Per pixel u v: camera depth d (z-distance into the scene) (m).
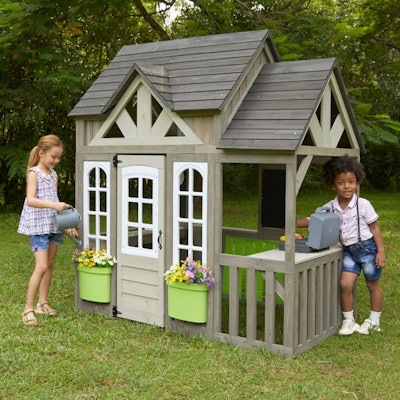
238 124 4.37
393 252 8.36
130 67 5.18
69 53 11.97
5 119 11.83
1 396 3.33
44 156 4.92
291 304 4.11
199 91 4.50
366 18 9.77
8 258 7.44
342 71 10.36
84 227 5.24
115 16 11.79
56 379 3.57
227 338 4.40
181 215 5.63
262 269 4.22
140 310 4.90
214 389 3.49
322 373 3.84
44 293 5.12
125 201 4.95
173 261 4.66
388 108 12.91
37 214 4.81
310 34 8.82
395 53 12.45
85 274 5.10
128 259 4.95
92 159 5.14
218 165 4.37
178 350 4.20
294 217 4.08
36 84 11.45
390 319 5.16
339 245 4.90
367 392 3.51
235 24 9.96
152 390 3.47
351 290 4.75
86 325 4.80
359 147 5.27
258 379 3.66
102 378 3.61
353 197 4.74
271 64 4.76
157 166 4.70
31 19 8.88
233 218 11.99
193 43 5.07
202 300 4.45
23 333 4.49
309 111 4.15
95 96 5.12
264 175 5.57
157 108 5.03
